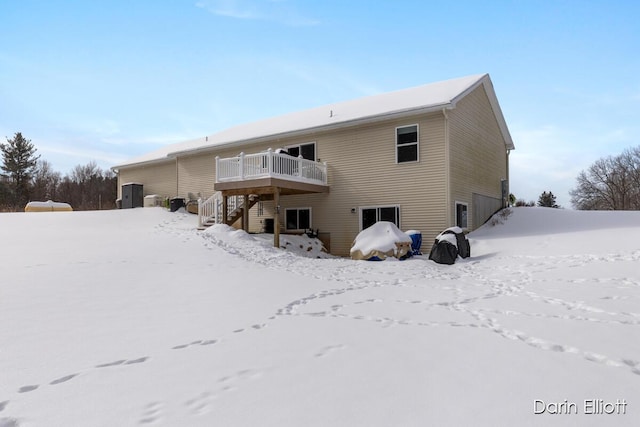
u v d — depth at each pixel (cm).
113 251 1061
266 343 388
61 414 241
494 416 236
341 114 1753
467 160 1602
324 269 970
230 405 252
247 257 1105
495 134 1989
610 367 323
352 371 313
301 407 249
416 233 1385
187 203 2203
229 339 402
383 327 451
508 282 764
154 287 682
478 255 1238
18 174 5397
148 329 436
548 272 841
